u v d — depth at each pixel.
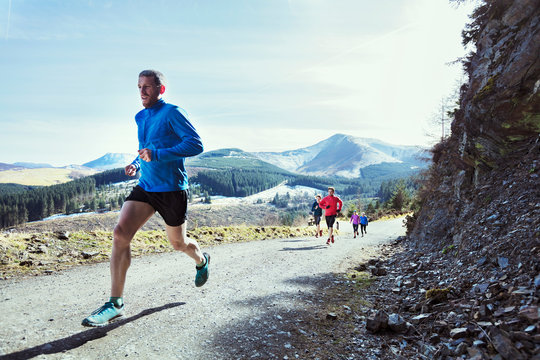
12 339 2.38
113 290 2.71
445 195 8.84
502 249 3.69
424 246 8.13
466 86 9.55
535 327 2.13
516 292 2.67
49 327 2.67
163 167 2.78
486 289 3.12
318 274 5.58
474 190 6.74
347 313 3.50
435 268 5.22
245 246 8.95
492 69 6.99
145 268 5.35
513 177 5.38
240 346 2.53
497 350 2.02
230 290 4.16
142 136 2.98
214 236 10.38
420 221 10.20
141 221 2.82
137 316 3.05
